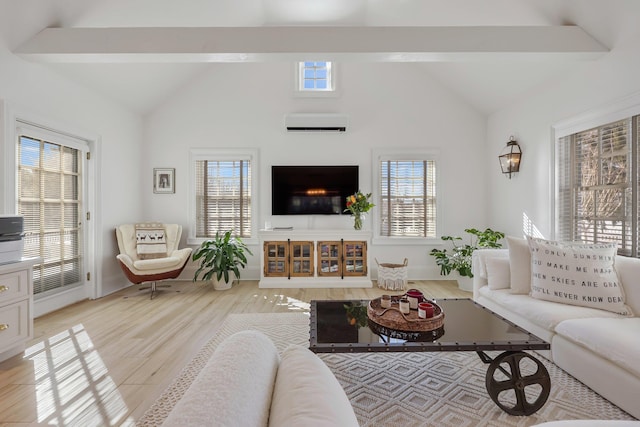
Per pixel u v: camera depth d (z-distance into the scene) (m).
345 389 1.71
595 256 2.03
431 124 4.39
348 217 4.40
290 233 3.94
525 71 3.23
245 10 3.55
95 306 3.15
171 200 4.36
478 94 4.06
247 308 3.11
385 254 4.39
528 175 3.48
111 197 3.71
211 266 3.90
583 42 2.46
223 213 4.43
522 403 1.48
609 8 2.25
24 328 2.05
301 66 4.52
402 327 1.62
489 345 1.44
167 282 4.20
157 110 4.36
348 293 3.69
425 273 4.38
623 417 1.43
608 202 2.54
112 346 2.22
